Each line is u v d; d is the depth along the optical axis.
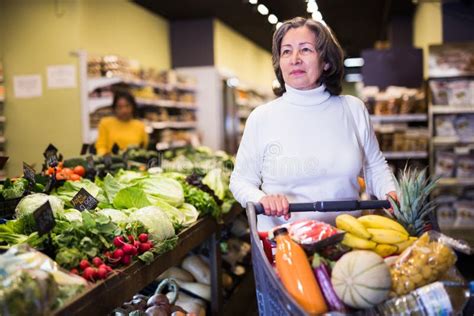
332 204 1.94
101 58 7.01
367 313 1.54
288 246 1.63
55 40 7.14
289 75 2.21
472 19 6.89
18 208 2.27
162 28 10.36
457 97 6.36
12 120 7.36
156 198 2.93
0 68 7.14
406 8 9.63
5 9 7.28
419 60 6.91
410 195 1.83
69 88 7.12
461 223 6.21
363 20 11.17
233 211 3.82
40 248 1.85
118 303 1.89
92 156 3.80
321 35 2.19
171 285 2.87
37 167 7.28
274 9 7.78
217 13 10.13
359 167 2.26
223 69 10.83
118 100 5.64
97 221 2.05
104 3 7.86
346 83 24.02
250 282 4.19
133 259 2.08
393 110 6.78
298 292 1.52
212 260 3.27
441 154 6.41
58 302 1.57
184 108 10.17
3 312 1.39
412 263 1.60
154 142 4.89
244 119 12.95
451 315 1.55
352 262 1.53
